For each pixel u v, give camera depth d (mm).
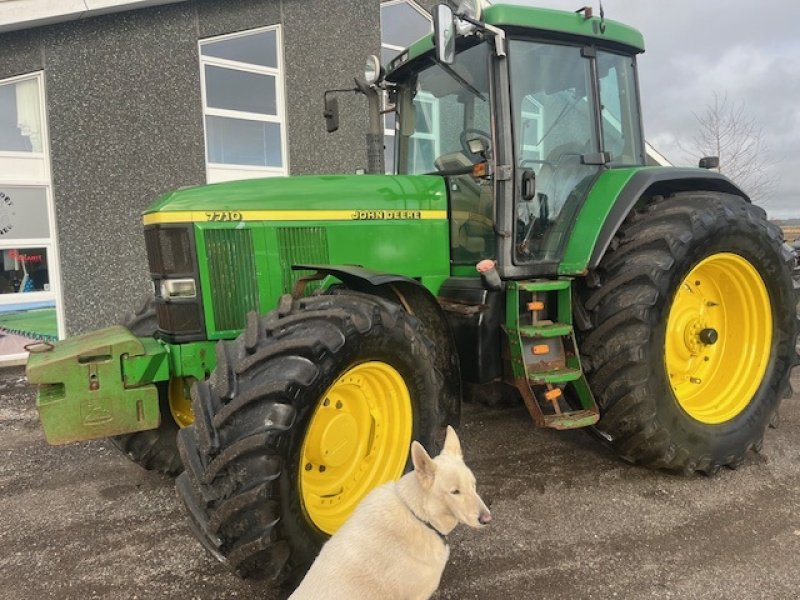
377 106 4535
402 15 9906
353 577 1942
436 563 2059
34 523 3205
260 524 2258
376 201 3510
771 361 3838
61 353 2846
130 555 2873
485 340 3451
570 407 3740
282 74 8469
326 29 8695
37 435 4617
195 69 7688
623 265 3434
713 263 3662
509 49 3475
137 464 3830
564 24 3604
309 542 2420
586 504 3279
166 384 3518
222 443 2293
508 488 3479
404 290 3127
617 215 3523
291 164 8641
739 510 3197
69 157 7055
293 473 2326
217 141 8070
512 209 3441
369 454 2873
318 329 2480
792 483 3525
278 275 3213
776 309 3824
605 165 3908
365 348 2568
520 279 3486
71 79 6977
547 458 3908
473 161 3662
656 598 2461
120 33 7172
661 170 3734
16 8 6434
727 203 3627
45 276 7227
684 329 3752
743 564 2689
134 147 7379
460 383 3281
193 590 2588
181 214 2994
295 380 2324
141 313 3520
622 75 4176
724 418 3662
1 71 6742
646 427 3350
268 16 8188
